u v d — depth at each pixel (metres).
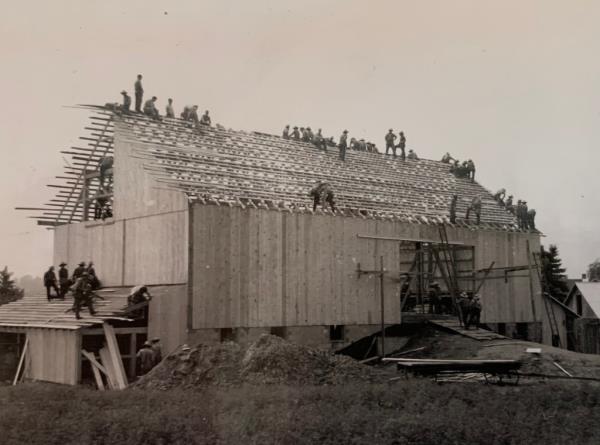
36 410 15.87
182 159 28.97
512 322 36.59
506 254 36.75
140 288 25.14
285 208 28.20
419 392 17.36
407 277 33.38
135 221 28.94
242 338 26.53
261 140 34.34
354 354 30.56
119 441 13.19
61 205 34.97
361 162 37.75
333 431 13.59
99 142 32.28
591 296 48.88
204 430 13.80
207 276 25.77
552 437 13.77
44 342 25.48
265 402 16.03
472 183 41.84
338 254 29.69
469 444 13.27
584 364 24.59
